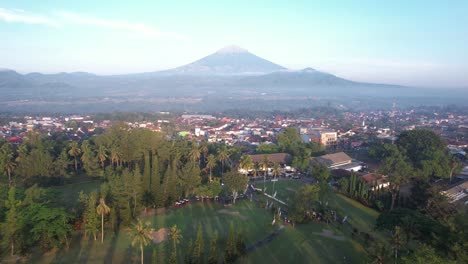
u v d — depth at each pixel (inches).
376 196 4658.0
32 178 5014.8
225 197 4731.8
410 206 4308.6
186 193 4579.2
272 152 7490.2
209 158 5457.7
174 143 6520.7
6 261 2874.0
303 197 3902.6
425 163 5792.3
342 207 4421.8
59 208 3253.0
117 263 2869.1
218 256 2928.2
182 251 3075.8
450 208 3676.2
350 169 6328.7
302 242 3309.5
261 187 5295.3
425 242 2723.9
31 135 7150.6
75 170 5930.1
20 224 2928.2
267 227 3661.4
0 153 5113.2
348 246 3267.7
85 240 3297.2
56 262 2878.9
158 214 4050.2
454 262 2116.1
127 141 5920.3
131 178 3973.9
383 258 2496.3
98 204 3597.4
